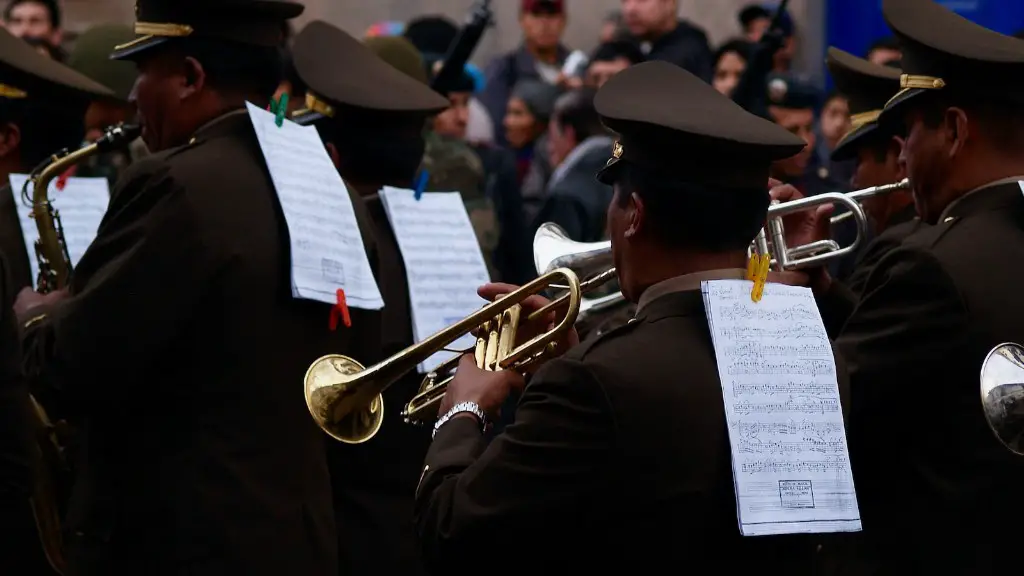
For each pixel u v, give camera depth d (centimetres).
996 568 883
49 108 1309
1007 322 886
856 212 1038
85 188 1351
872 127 1300
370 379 891
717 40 2658
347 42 1301
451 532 772
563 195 1641
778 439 751
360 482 1238
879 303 923
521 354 836
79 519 1024
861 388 916
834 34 2559
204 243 983
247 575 977
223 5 1045
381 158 1277
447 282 1277
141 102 1073
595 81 2041
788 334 773
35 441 1052
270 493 994
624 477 748
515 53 2481
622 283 811
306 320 1032
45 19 2242
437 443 820
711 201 772
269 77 1077
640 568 750
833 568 938
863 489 940
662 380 755
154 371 996
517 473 759
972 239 912
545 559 768
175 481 985
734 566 752
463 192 1667
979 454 888
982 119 939
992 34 948
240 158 1030
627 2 2094
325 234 1043
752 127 775
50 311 1048
